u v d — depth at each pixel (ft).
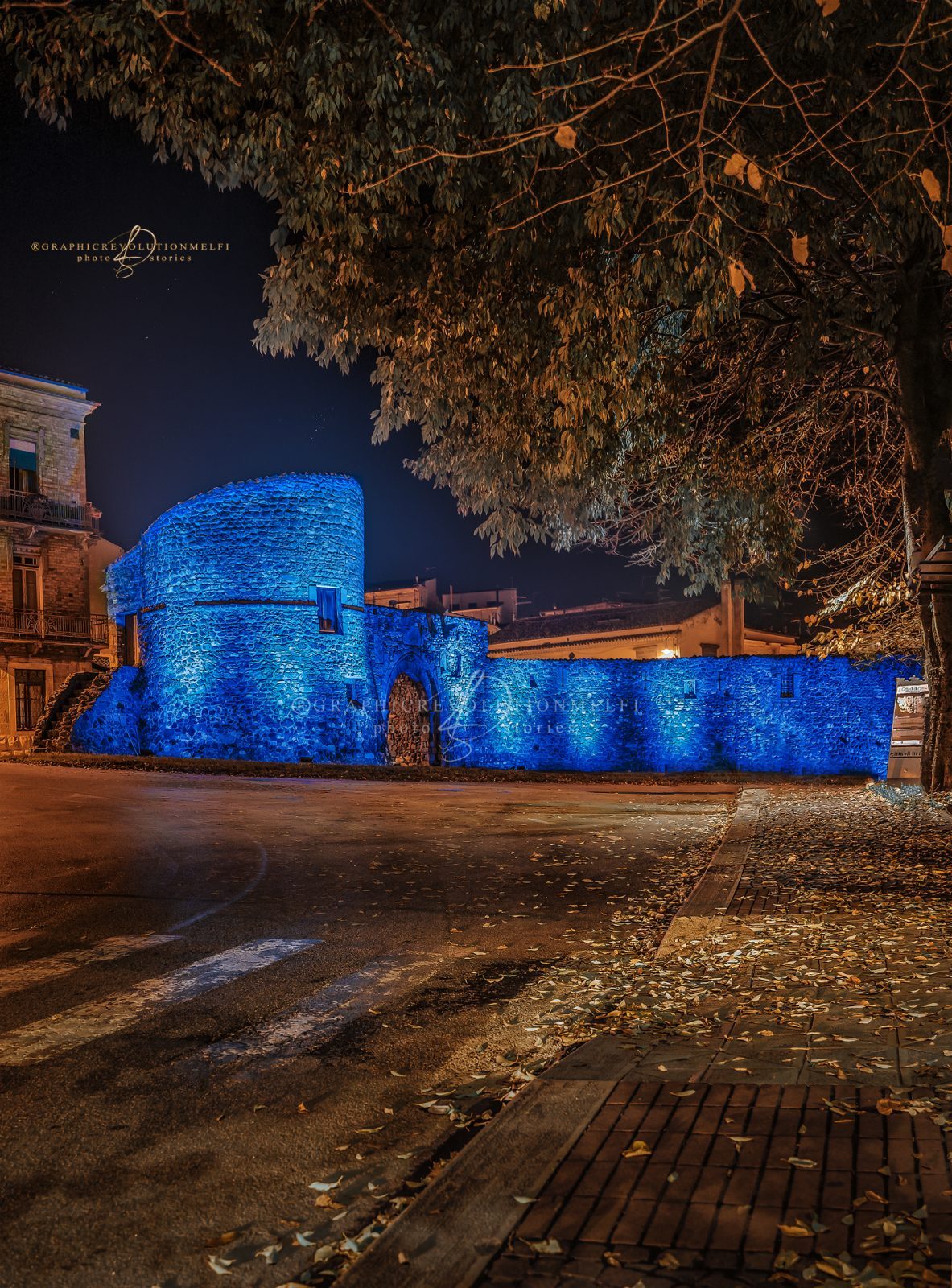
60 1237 11.35
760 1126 12.53
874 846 36.11
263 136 30.27
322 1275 10.62
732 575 63.77
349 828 48.96
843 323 44.57
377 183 29.22
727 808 61.11
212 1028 18.67
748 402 50.01
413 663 126.21
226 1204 12.09
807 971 20.06
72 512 123.54
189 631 108.58
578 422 38.09
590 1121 12.99
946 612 50.11
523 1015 19.47
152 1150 13.51
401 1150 13.53
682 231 31.14
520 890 32.91
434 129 30.27
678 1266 9.57
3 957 23.99
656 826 50.78
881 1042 15.47
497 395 42.75
